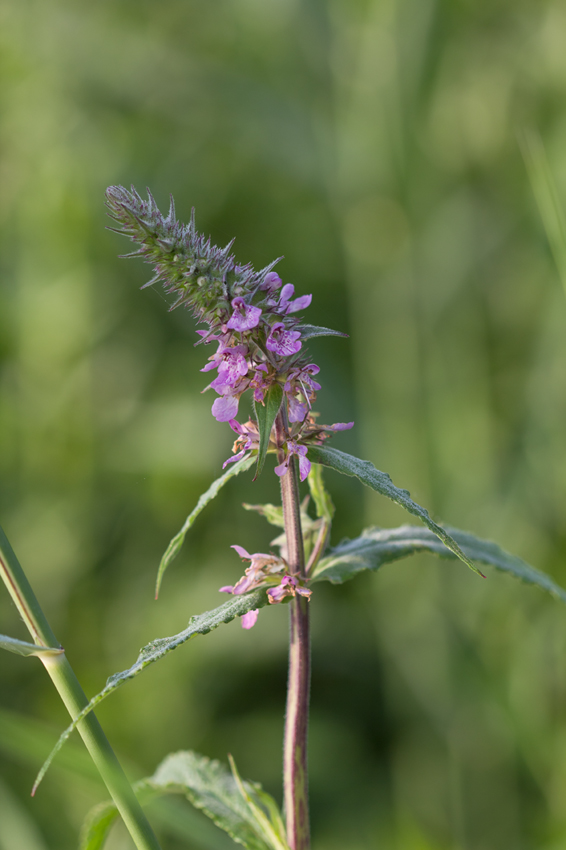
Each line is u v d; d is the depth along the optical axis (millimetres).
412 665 1188
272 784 1184
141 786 763
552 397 1156
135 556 1361
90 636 1312
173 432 1343
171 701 1253
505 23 1253
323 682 1286
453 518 1195
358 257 1262
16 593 711
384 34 1191
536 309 1239
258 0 1335
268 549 1335
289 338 711
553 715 1086
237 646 1280
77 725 709
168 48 1361
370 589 1317
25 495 1384
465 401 1212
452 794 1102
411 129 1195
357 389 1298
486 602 1166
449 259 1230
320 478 747
